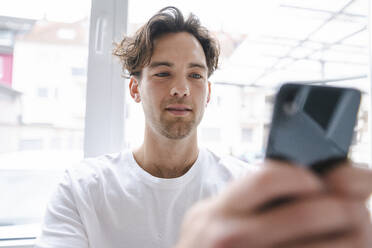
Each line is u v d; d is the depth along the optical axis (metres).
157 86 0.71
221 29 1.08
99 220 0.68
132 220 0.68
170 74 0.72
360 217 0.17
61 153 0.95
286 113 0.22
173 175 0.77
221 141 1.11
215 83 1.09
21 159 0.94
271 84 1.15
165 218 0.69
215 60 0.89
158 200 0.70
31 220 0.94
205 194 0.72
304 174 0.17
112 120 0.93
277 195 0.16
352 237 0.16
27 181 0.94
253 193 0.16
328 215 0.16
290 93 0.22
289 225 0.15
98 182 0.72
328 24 1.15
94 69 0.91
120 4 0.91
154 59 0.72
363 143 1.06
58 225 0.64
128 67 0.82
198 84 0.73
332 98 0.23
